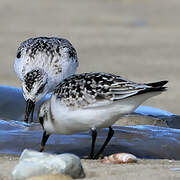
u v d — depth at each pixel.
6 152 9.85
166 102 16.03
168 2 40.88
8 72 20.56
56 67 13.12
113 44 27.52
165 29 32.34
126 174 7.86
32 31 30.58
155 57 24.34
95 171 8.05
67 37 29.12
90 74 9.57
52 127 9.52
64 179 7.19
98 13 37.22
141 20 35.28
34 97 11.59
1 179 7.50
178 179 7.57
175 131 11.45
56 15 36.31
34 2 40.50
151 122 12.03
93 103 9.05
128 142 10.70
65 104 9.20
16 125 11.46
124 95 8.89
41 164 7.49
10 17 35.12
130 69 21.50
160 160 9.51
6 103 13.13
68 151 10.16
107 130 11.27
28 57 13.12
